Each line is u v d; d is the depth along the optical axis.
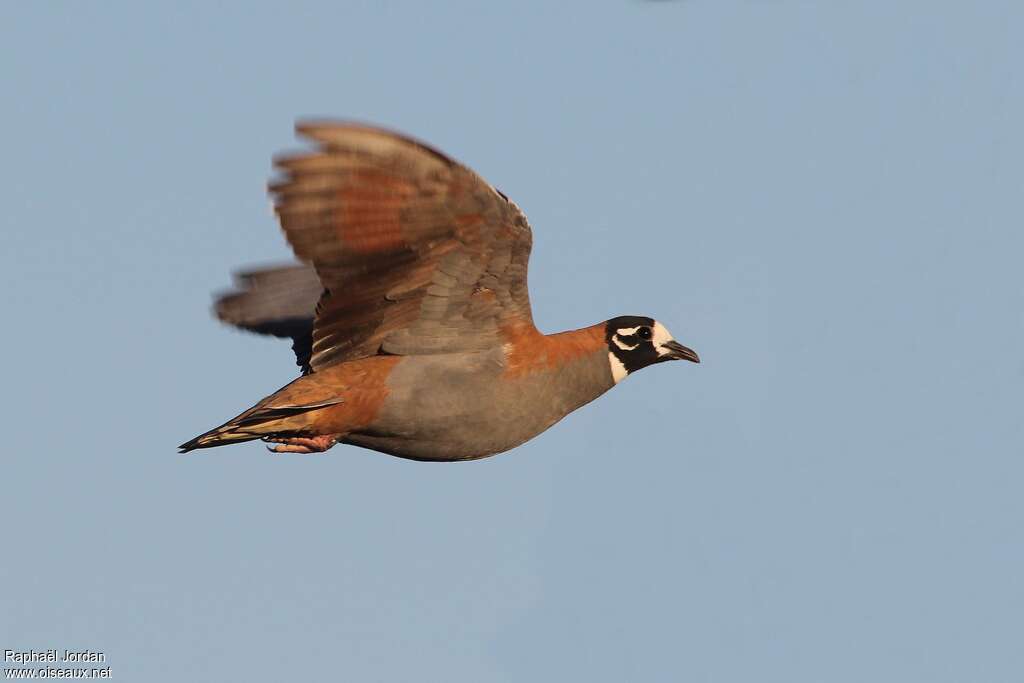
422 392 15.53
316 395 15.18
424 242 14.48
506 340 15.90
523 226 14.64
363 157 13.46
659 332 17.16
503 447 16.31
